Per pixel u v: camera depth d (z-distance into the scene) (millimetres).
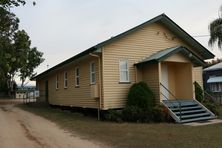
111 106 18047
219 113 19531
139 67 19219
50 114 21734
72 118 18891
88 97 20125
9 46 32344
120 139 11445
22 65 41281
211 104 19016
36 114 21984
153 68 18312
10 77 56812
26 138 12078
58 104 27156
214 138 11414
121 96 18469
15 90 59000
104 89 17906
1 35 30047
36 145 10641
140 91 17312
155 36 20562
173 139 11281
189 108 17828
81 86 21406
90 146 10289
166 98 18688
